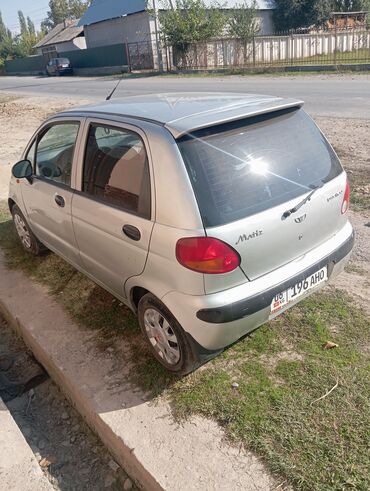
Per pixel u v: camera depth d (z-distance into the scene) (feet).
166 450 8.13
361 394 8.77
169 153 8.40
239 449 7.97
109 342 11.23
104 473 8.72
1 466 8.46
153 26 111.65
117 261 10.17
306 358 9.86
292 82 60.95
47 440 9.62
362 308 11.35
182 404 9.05
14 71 181.27
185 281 8.29
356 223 16.33
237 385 9.30
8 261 16.15
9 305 13.34
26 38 217.97
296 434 8.07
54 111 56.59
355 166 22.49
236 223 8.21
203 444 8.15
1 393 11.11
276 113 9.64
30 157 14.15
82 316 12.41
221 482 7.43
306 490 7.14
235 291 8.44
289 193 9.04
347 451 7.66
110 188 10.07
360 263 13.65
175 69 103.30
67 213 11.78
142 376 9.97
